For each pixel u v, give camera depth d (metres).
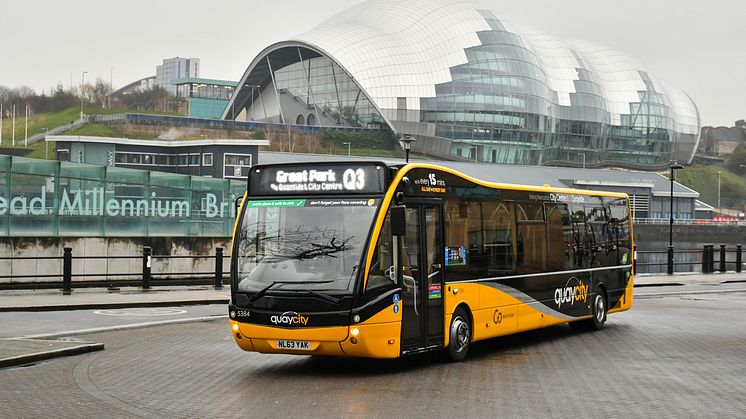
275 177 13.33
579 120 153.25
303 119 150.38
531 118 139.50
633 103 163.38
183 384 12.10
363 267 12.46
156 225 32.19
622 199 21.50
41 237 28.41
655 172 159.62
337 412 10.22
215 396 11.21
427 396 11.34
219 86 192.38
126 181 31.19
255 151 90.12
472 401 10.98
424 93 134.25
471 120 135.88
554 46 157.50
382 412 10.23
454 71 135.50
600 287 20.05
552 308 17.78
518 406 10.66
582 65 157.12
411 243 13.46
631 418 9.99
